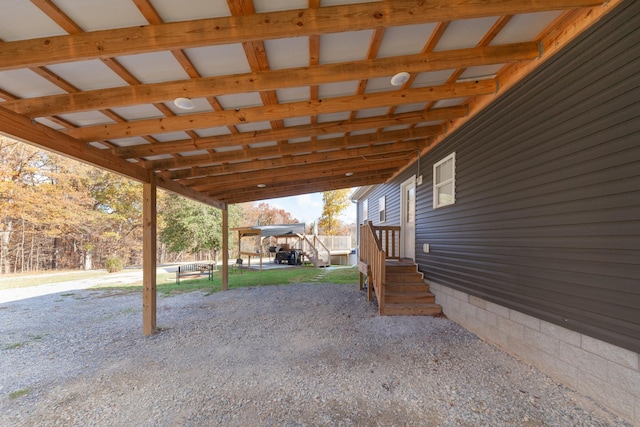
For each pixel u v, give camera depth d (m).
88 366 3.36
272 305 6.21
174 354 3.66
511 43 2.82
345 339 4.02
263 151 4.93
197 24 2.09
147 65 2.52
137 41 2.09
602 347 2.31
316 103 3.48
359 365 3.19
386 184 9.36
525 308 3.15
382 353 3.51
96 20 2.01
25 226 15.50
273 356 3.50
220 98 3.17
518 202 3.26
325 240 19.02
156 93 2.77
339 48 2.60
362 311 5.48
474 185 4.16
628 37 2.10
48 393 2.75
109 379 3.01
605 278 2.27
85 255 18.91
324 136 5.02
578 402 2.38
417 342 3.83
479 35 2.63
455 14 2.11
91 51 2.09
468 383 2.75
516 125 3.28
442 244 5.16
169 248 21.03
